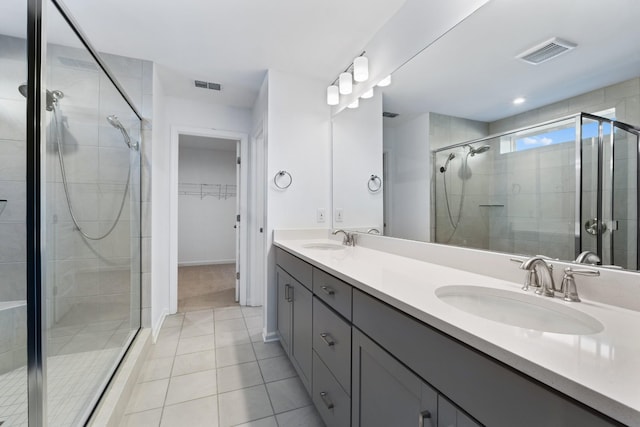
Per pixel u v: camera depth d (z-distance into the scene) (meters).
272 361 2.04
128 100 2.09
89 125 1.71
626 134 0.79
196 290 3.80
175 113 3.00
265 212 2.43
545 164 1.00
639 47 0.77
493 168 1.18
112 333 1.91
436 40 1.45
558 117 0.96
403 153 1.72
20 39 1.83
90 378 1.57
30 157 1.18
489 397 0.56
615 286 0.79
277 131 2.40
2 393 1.49
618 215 0.81
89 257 1.70
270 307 2.37
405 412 0.80
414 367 0.77
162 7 1.67
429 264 1.40
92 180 1.75
